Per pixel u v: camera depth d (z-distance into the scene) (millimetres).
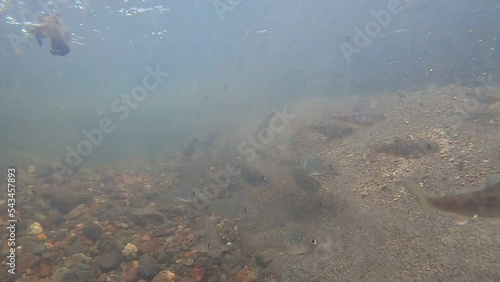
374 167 545
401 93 1282
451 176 449
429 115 773
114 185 774
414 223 375
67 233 499
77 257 422
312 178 520
